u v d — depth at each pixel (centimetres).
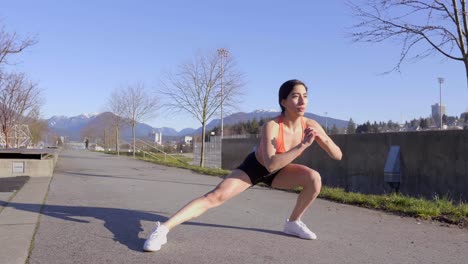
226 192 491
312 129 462
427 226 616
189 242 506
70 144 7106
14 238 516
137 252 465
